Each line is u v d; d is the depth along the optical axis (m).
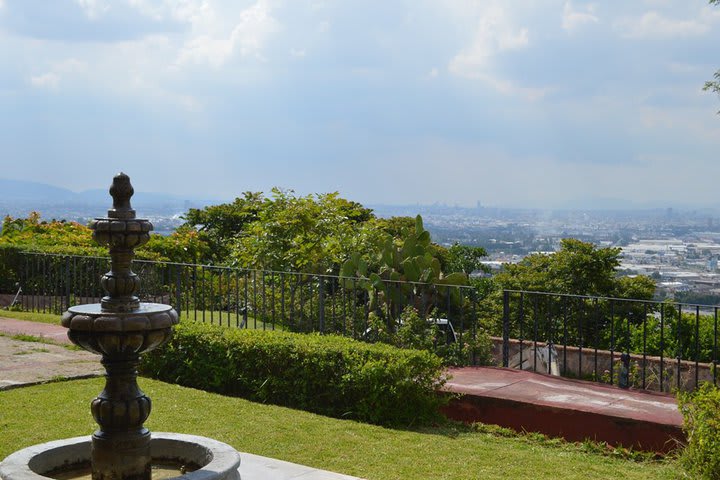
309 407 7.48
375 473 5.57
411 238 12.25
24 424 6.57
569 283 15.86
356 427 6.80
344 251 14.20
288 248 14.26
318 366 7.45
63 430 6.42
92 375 8.45
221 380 8.12
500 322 14.03
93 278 13.12
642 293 15.61
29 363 8.95
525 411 6.93
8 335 10.79
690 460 5.64
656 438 6.25
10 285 14.96
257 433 6.50
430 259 11.52
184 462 4.94
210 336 8.34
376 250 14.16
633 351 13.01
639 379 10.24
